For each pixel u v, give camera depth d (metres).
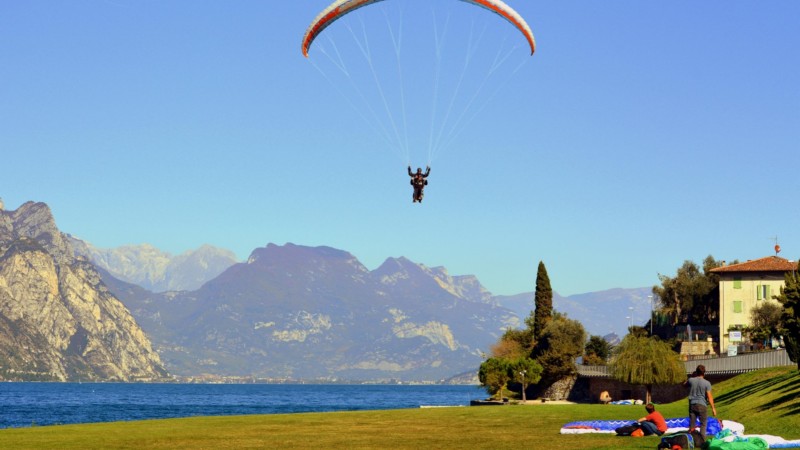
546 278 156.00
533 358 148.88
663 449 36.19
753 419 51.56
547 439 47.34
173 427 59.50
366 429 57.31
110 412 175.88
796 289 62.38
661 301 166.12
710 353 137.25
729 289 142.75
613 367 95.69
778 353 79.12
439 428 57.81
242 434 53.28
